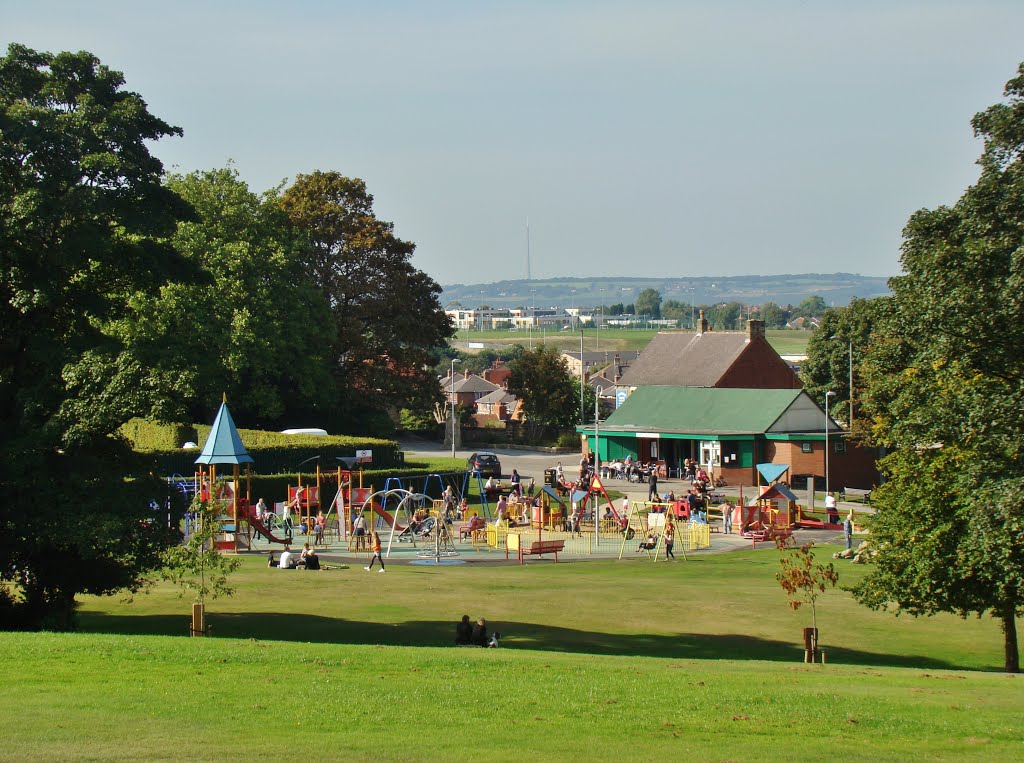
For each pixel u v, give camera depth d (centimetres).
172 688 2852
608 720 2688
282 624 4619
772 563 7038
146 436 11069
